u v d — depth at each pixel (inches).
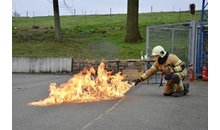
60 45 840.9
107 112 189.3
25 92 324.8
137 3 857.5
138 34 863.7
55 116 180.7
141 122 159.5
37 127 153.3
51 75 603.8
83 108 206.8
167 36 499.2
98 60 626.2
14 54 749.9
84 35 948.6
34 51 786.2
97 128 148.0
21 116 183.3
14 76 573.3
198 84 385.4
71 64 650.8
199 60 462.3
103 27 1079.0
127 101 236.8
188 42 484.1
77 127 151.2
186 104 217.9
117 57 690.8
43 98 273.0
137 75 426.0
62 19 1520.7
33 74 632.4
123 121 162.6
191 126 150.1
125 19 1350.9
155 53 261.3
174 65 260.4
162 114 180.7
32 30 1021.2
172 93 268.7
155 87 359.9
